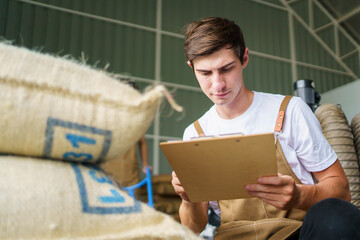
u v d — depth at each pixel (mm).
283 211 1038
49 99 518
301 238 689
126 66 6121
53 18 5723
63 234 463
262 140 682
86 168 564
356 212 629
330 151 1067
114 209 521
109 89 571
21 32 5418
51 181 490
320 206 667
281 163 1085
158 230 530
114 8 6254
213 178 803
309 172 1091
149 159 5859
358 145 1803
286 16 7875
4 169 475
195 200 917
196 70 1080
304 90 2266
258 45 7387
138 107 565
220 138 688
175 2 6816
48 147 514
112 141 558
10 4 5410
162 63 6438
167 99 578
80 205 491
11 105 489
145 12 6508
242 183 818
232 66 1041
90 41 5934
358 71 8102
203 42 1021
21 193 456
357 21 7867
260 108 1151
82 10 5980
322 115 1824
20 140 499
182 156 736
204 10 7051
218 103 1081
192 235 563
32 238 442
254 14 7531
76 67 571
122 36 6223
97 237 483
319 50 7996
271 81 7348
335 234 608
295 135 1083
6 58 513
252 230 1009
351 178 1682
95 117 546
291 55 7668
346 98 4512
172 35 6645
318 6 8109
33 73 520
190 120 6375
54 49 5617
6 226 430
